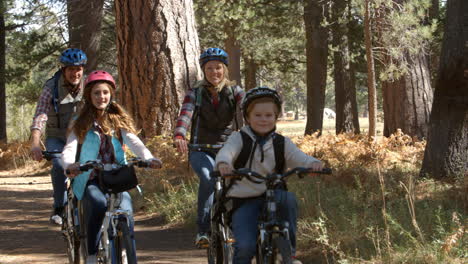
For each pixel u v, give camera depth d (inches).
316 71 1176.8
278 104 186.1
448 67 428.5
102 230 201.9
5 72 1171.3
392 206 341.4
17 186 693.3
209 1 1085.1
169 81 624.7
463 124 423.8
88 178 205.9
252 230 179.5
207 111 248.8
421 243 258.1
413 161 579.5
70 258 244.1
